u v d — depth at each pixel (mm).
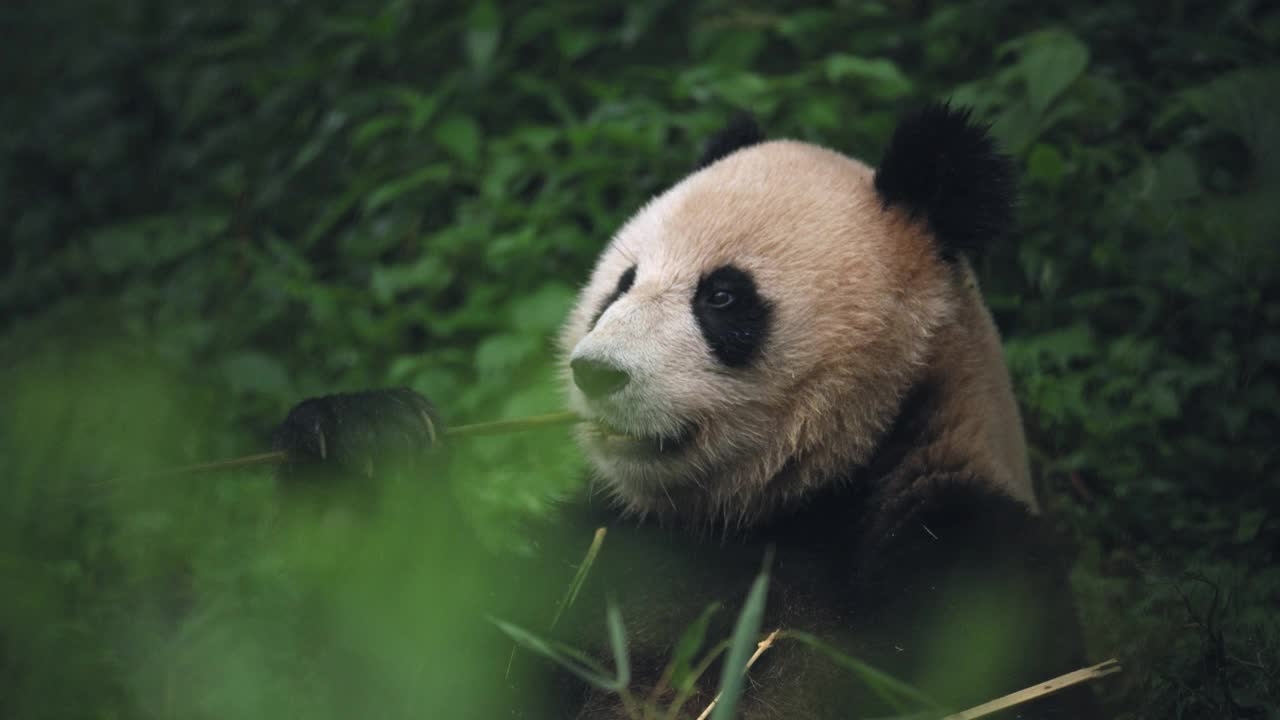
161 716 6949
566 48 12438
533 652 6672
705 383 6531
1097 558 8453
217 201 14125
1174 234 9922
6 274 15359
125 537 8883
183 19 15734
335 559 6688
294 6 14719
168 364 11602
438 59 13531
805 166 7023
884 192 6805
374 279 11469
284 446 6633
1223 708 6539
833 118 11023
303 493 6660
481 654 6688
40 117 16250
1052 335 9758
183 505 9398
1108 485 8945
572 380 7191
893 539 6227
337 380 11367
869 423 6543
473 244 11688
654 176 11539
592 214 11453
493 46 12211
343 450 6504
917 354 6535
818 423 6559
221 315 12430
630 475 6762
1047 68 10211
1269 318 9547
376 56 13820
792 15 12672
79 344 12039
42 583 7949
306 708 6777
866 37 12070
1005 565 5988
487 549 7270
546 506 7824
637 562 6898
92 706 7027
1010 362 9594
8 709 6988
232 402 11164
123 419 10359
